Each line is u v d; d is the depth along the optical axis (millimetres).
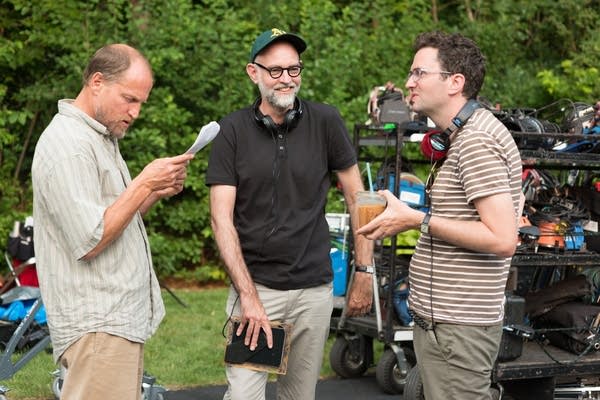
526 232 4832
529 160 4871
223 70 8695
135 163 8180
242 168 3527
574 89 10195
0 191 8641
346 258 6188
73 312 2797
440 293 2936
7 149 8672
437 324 2961
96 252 2734
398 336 5328
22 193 8617
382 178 5625
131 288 2865
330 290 3650
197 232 8828
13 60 8555
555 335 5145
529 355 4969
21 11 8531
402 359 5328
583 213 5234
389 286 5273
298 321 3566
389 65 9555
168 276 8648
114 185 2865
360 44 9344
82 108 2855
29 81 9031
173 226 8523
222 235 3480
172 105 8156
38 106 8656
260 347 3457
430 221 2854
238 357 3479
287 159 3523
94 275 2799
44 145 2770
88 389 2795
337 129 3629
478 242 2775
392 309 5305
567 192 5449
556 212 5098
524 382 5023
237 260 3451
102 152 2840
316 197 3588
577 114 5066
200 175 8531
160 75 8445
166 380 5430
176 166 2799
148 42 8273
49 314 2850
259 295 3531
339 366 5742
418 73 2932
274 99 3473
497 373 4684
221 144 3543
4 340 5750
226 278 8719
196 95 8602
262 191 3529
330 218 6324
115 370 2818
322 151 3605
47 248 2826
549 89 10078
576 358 4953
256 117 3539
